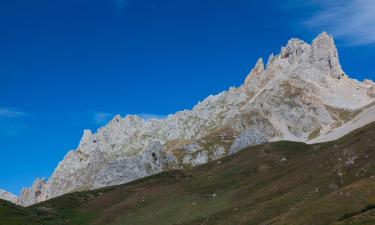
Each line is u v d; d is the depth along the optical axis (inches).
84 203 6589.6
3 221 5039.4
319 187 4621.1
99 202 6579.7
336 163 5132.9
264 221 4195.4
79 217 5925.2
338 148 5723.4
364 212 3302.2
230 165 7539.4
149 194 6505.9
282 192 4958.2
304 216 3651.6
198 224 4658.0
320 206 3705.7
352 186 3865.7
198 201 5885.8
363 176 4586.6
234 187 6210.6
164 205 5935.0
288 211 4092.0
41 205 6545.3
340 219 3405.5
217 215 4785.9
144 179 7864.2
